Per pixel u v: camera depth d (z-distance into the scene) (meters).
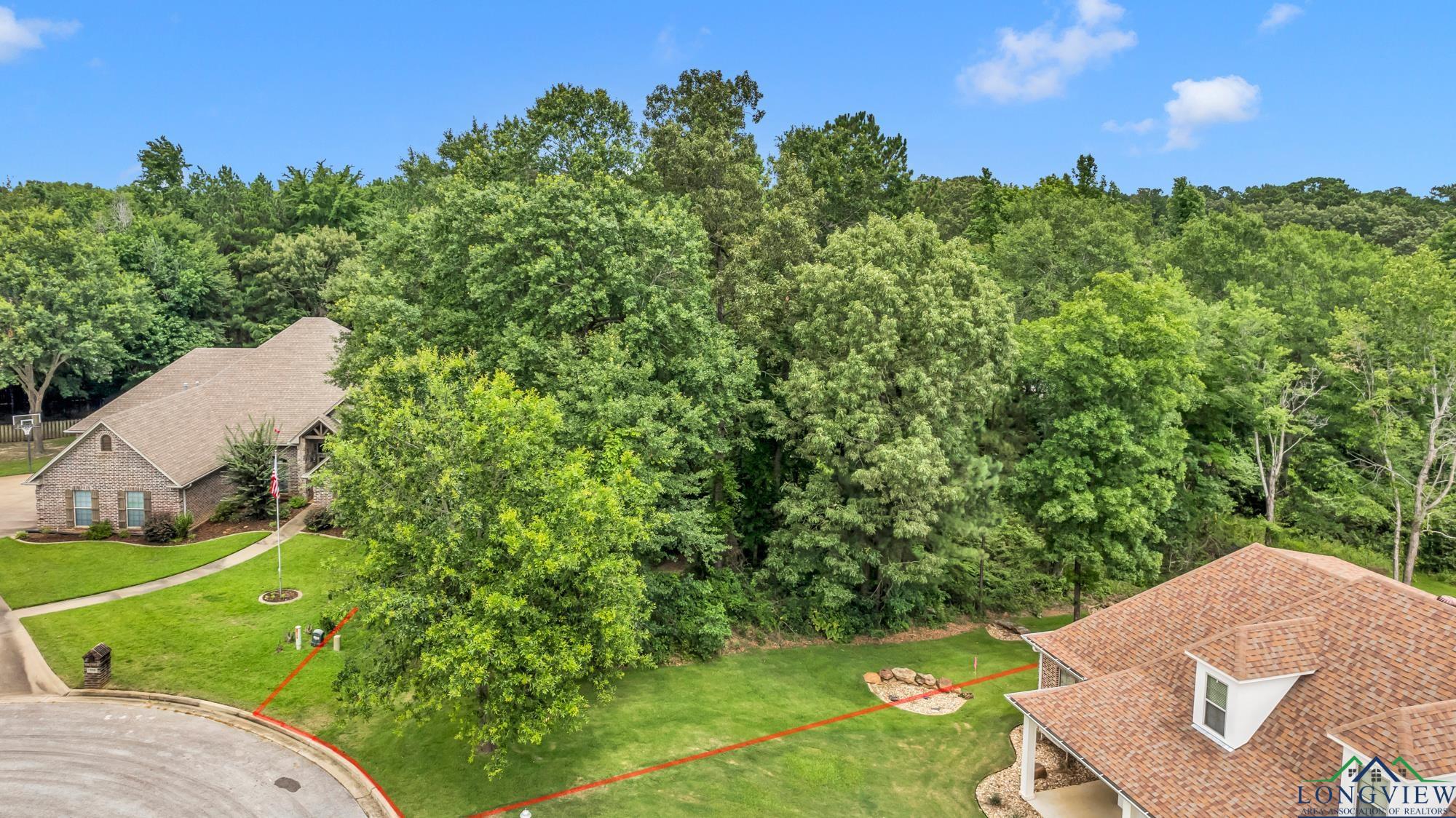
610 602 22.31
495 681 20.41
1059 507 34.69
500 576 20.84
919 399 32.19
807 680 30.58
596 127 43.59
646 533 25.66
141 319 63.53
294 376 50.50
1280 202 127.25
